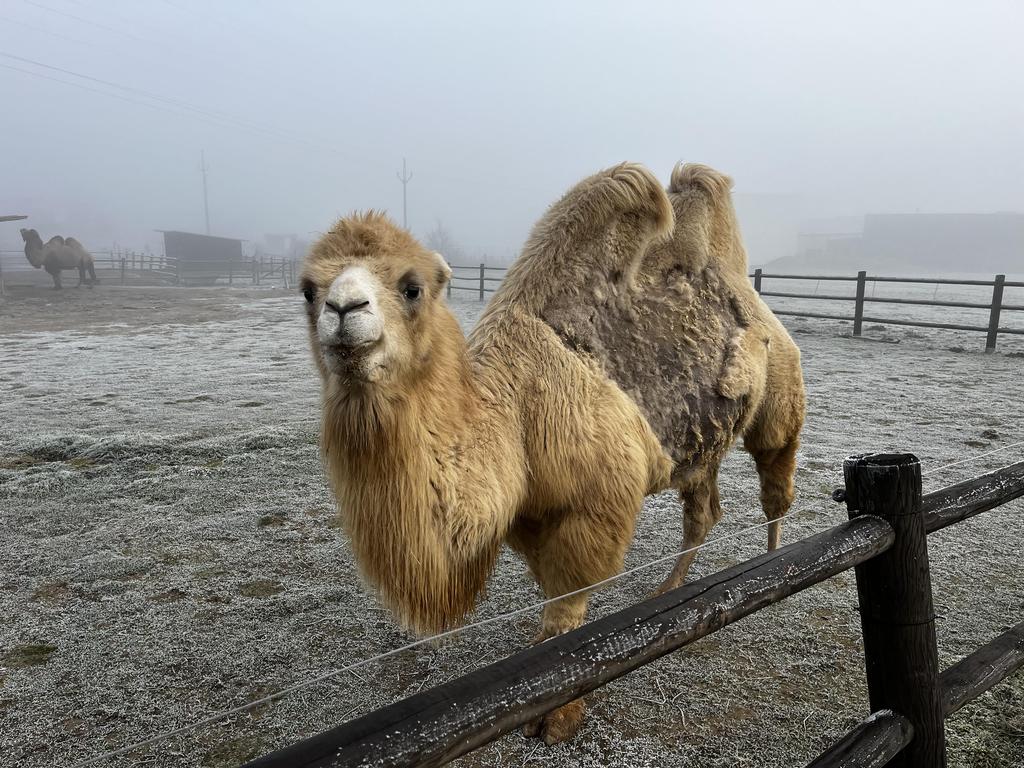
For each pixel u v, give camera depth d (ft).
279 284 119.96
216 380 31.40
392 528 7.54
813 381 30.99
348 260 7.50
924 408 25.68
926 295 90.68
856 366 34.73
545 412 8.99
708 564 13.71
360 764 3.38
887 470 6.12
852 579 12.89
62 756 8.32
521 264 10.41
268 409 25.62
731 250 12.44
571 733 8.77
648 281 11.07
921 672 6.28
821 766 5.51
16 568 13.07
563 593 9.09
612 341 10.16
